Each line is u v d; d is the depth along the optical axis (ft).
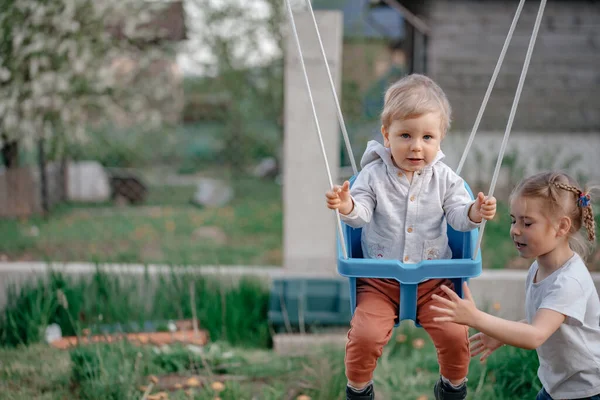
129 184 34.17
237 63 34.91
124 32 25.84
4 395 10.57
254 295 14.64
